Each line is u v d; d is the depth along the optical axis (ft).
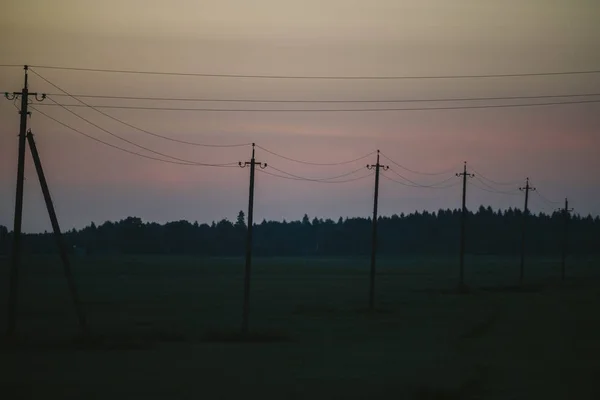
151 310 211.61
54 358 106.73
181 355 112.98
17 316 188.34
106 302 240.12
